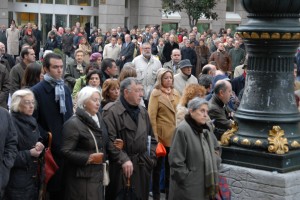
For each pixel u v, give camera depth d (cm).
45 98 732
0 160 619
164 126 857
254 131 702
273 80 695
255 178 692
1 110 628
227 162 720
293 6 677
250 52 707
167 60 2092
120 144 699
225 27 4419
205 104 655
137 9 4028
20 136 666
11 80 1026
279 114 692
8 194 665
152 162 732
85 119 670
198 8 3111
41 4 3731
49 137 706
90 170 668
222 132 817
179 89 1059
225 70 1245
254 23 691
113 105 720
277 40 680
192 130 657
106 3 3797
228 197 677
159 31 3077
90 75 907
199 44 2148
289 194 679
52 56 740
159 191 864
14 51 2736
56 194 722
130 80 718
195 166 652
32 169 670
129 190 707
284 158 682
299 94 1045
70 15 3816
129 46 2012
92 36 2988
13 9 3678
